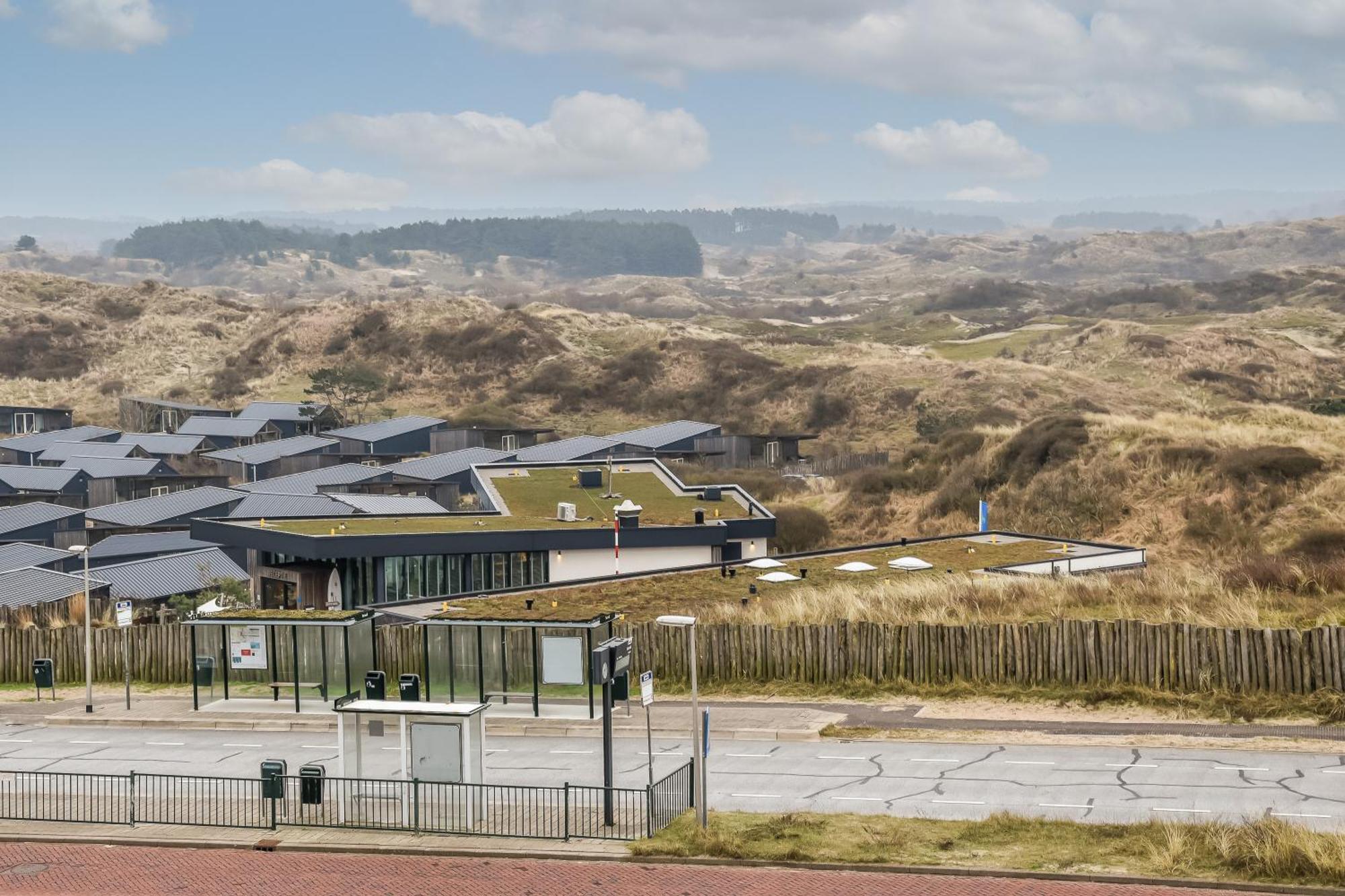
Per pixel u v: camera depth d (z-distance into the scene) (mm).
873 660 39938
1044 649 38219
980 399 137250
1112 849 24969
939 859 24734
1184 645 36656
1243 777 29750
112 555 74562
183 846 27469
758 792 30281
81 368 191625
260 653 40125
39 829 28641
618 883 24406
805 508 86375
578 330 183000
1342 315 185125
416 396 164250
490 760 34094
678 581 52500
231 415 149250
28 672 46531
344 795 28469
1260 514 68688
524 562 58000
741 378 156125
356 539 55469
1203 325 178625
